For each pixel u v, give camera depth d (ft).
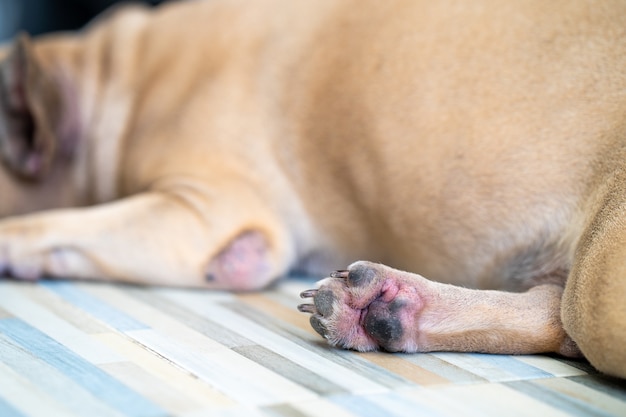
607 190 2.57
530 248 2.77
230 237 3.19
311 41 3.23
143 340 2.54
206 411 2.12
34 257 3.16
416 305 2.50
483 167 2.82
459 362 2.47
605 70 2.68
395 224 3.01
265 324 2.74
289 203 3.27
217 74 3.36
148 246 3.16
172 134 3.37
